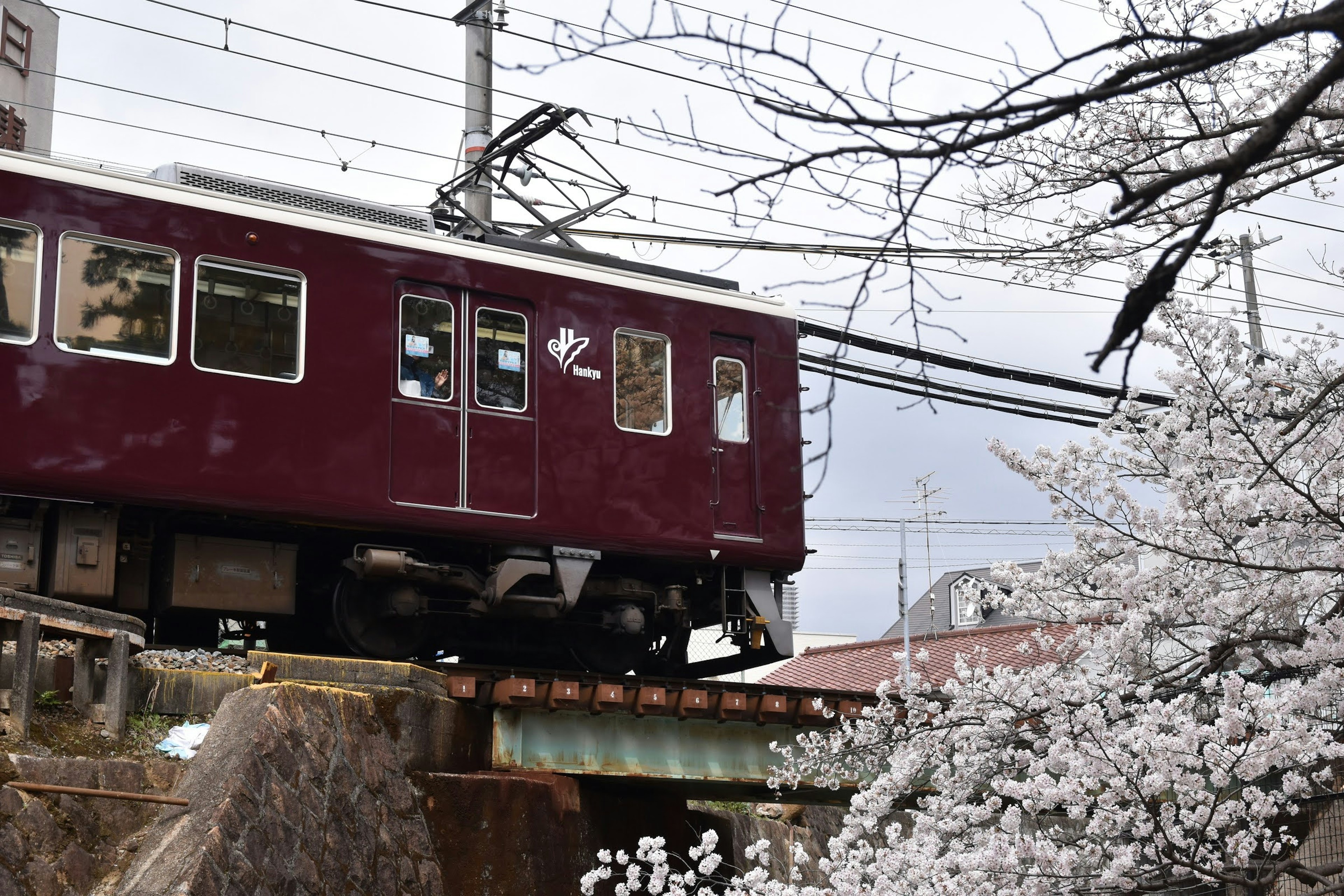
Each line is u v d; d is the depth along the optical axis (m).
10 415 9.80
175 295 10.47
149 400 10.27
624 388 12.28
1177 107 7.50
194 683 9.69
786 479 12.98
